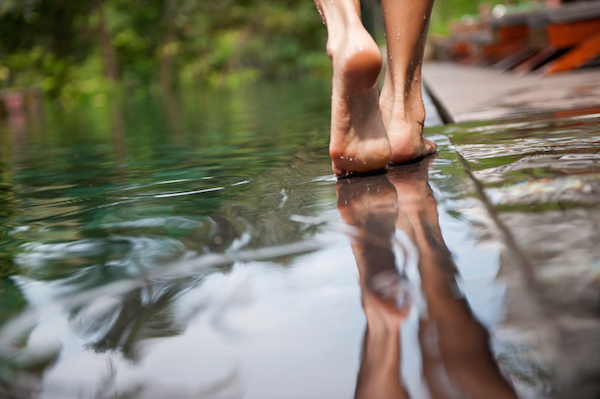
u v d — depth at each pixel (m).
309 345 0.48
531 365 0.40
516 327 0.46
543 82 3.60
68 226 1.05
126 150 2.50
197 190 1.31
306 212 0.96
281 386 0.43
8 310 0.64
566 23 4.18
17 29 14.15
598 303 0.48
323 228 0.83
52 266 0.79
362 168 1.28
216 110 5.39
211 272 0.69
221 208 1.06
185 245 0.82
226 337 0.52
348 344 0.48
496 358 0.42
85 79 14.27
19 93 9.94
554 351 0.42
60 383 0.47
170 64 18.08
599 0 4.08
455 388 0.39
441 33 16.03
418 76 1.43
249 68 24.42
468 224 0.76
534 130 1.68
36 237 0.98
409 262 0.64
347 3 1.25
